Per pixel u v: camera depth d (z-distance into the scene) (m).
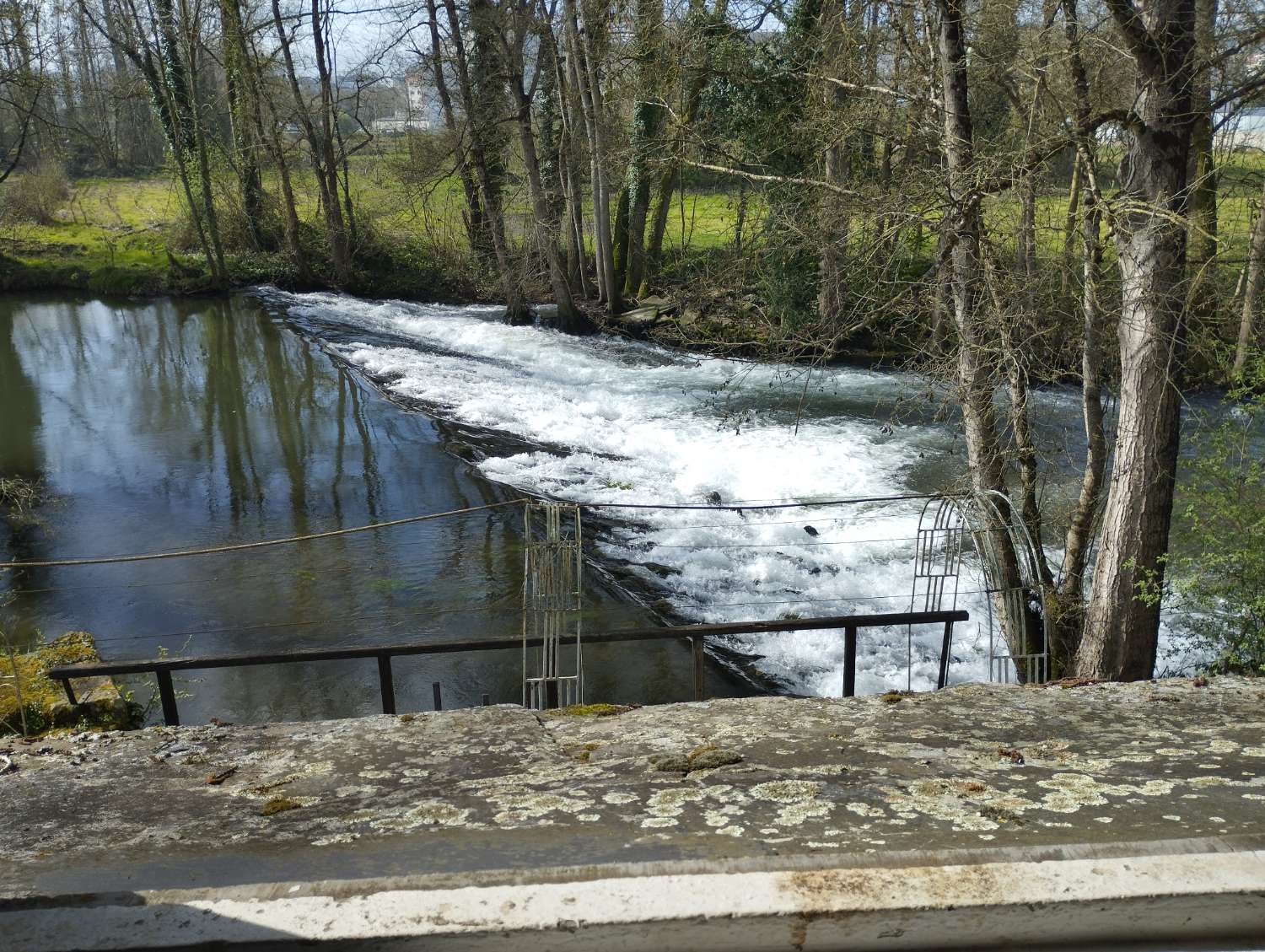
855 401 21.98
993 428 10.40
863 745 3.02
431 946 1.56
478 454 18.77
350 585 13.28
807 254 14.67
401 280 38.69
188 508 16.39
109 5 40.91
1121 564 9.12
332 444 19.72
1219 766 2.65
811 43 14.91
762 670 11.08
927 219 9.85
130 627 12.20
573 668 11.03
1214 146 14.81
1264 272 11.16
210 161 41.03
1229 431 8.95
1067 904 1.58
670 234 37.84
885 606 12.49
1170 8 8.52
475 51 32.19
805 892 1.61
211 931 1.59
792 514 15.59
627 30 24.92
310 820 2.53
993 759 2.80
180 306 35.59
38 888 2.15
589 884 1.66
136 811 2.77
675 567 13.70
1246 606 8.51
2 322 32.75
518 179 34.41
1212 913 1.60
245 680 10.93
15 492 16.89
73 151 49.25
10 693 9.39
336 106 39.12
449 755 3.16
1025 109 10.57
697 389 23.50
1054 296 10.88
